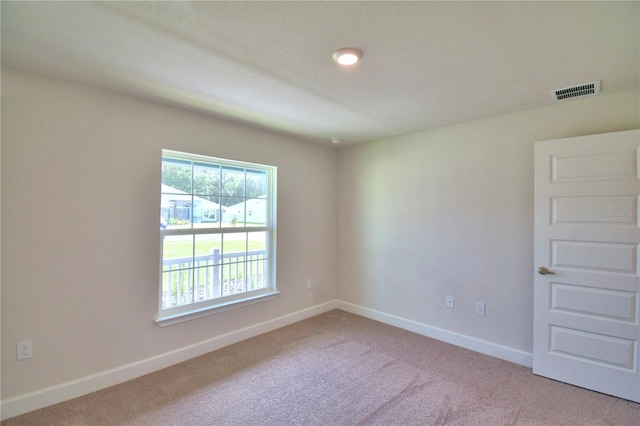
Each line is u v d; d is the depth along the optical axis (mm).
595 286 2238
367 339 3174
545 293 2432
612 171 2180
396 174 3557
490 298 2842
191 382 2350
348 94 2318
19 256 1944
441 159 3176
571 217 2328
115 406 2049
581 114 2402
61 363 2092
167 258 2701
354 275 4012
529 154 2631
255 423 1901
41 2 1285
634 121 2211
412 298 3412
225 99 2424
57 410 1995
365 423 1900
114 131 2305
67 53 1731
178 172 2785
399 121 2967
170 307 2703
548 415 1967
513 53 1722
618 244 2164
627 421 1907
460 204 3039
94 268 2227
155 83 2131
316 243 3949
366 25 1466
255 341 3121
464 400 2127
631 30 1494
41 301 2021
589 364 2254
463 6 1320
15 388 1932
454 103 2486
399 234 3533
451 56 1756
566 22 1434
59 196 2082
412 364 2641
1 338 1891
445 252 3146
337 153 4184
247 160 3158
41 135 2012
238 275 3230
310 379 2398
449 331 3109
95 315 2230
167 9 1345
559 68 1894
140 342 2445
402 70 1928
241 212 3268
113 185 2305
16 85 1928
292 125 3121
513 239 2715
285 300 3588
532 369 2527
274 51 1709
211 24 1461
